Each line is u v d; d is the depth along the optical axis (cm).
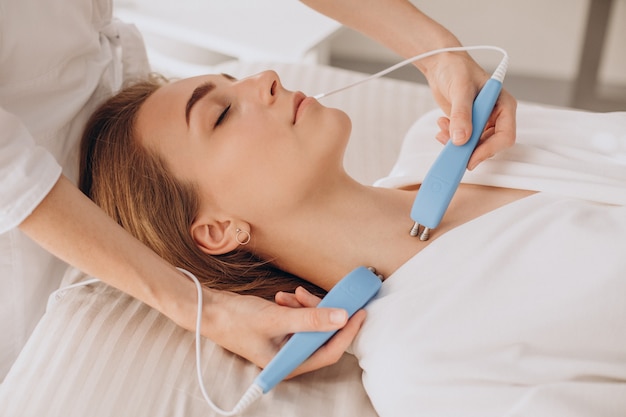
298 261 106
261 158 100
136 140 108
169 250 108
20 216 79
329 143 100
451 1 280
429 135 122
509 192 105
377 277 97
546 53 283
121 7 200
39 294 113
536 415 81
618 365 83
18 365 98
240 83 104
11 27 96
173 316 88
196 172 104
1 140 79
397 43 117
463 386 85
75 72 111
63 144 111
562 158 106
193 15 200
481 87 108
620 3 261
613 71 275
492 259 92
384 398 89
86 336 99
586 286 87
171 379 95
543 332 86
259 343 89
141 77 128
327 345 90
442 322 89
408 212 105
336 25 194
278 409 92
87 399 93
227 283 108
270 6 204
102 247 84
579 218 94
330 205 103
